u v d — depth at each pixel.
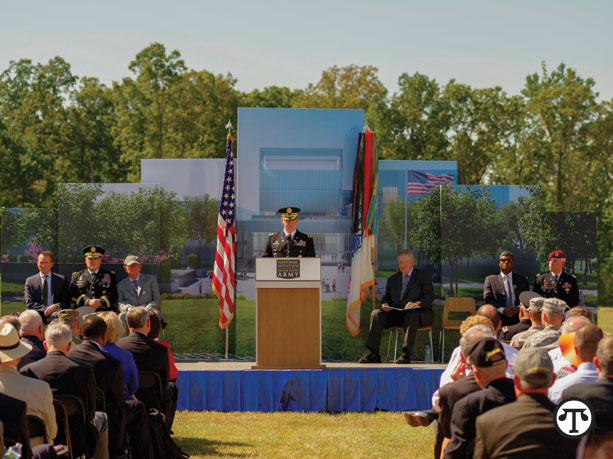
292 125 12.52
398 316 11.21
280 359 9.85
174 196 12.43
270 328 9.84
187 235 12.43
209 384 9.80
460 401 4.04
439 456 5.35
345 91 46.44
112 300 11.23
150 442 6.39
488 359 3.99
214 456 7.43
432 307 11.51
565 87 43.72
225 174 12.03
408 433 8.56
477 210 11.72
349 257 12.47
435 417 5.53
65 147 47.56
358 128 12.54
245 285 12.35
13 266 12.46
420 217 12.72
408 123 45.88
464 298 11.52
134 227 12.20
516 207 11.70
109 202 12.22
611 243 42.47
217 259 11.84
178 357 12.22
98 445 5.75
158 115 45.88
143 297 11.41
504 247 11.69
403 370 9.84
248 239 12.43
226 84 46.94
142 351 6.81
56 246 12.59
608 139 43.19
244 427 8.82
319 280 9.82
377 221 12.42
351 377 9.80
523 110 45.62
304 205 12.49
